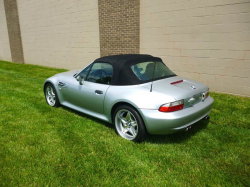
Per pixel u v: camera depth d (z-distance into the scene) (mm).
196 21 6801
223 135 3953
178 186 2686
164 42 7668
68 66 11883
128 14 8391
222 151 3436
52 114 5035
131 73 3902
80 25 10539
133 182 2764
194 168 3027
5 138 3889
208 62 6844
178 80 4098
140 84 3799
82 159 3238
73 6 10594
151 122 3396
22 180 2818
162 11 7465
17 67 13047
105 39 9500
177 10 7121
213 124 4434
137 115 3555
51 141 3771
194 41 6977
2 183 2762
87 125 4422
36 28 13281
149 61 4309
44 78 9453
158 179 2820
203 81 7082
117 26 8883
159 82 3904
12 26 15180
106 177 2861
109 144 3654
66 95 5051
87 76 4570
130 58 4207
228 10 6164
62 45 11867
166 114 3348
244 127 4316
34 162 3180
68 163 3156
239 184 2695
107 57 4410
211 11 6457
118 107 3832
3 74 10523
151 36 7961
